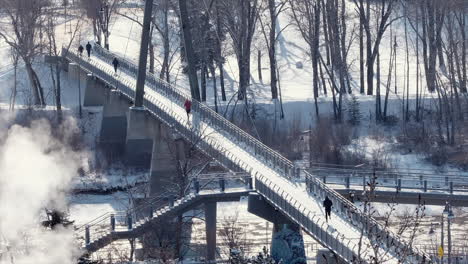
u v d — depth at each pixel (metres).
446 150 154.25
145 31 142.25
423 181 120.19
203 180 119.50
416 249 85.94
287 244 105.31
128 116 153.25
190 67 142.12
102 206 140.75
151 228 108.69
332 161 151.88
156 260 107.31
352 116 170.75
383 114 172.25
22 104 177.88
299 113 171.62
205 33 176.25
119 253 110.44
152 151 138.50
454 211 132.12
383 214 129.00
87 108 175.00
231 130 124.31
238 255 100.12
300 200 101.56
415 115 171.38
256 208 107.00
